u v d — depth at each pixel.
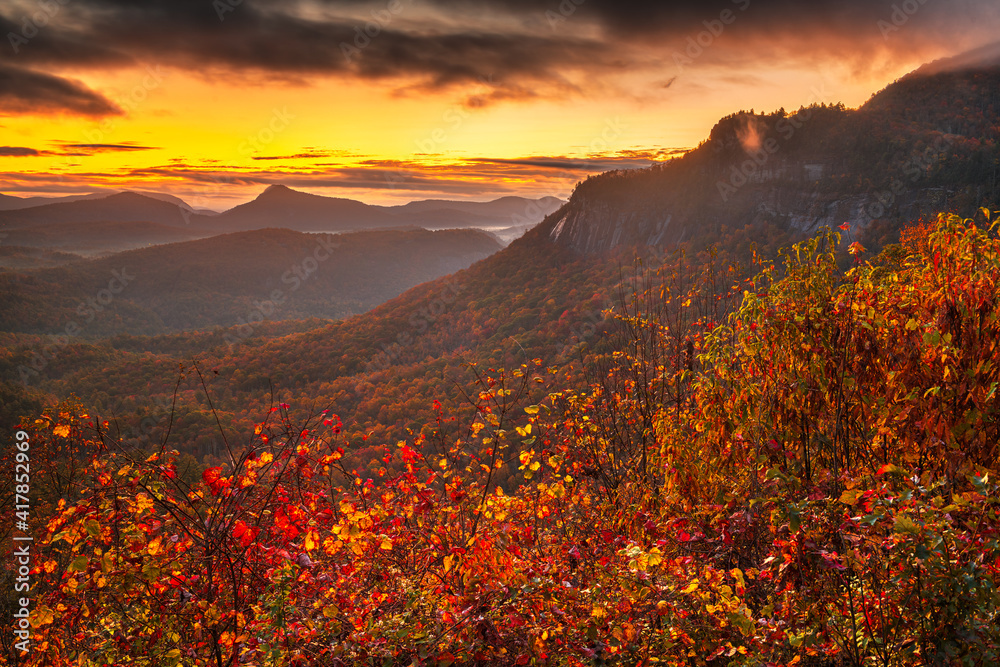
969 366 3.35
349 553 3.72
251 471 3.39
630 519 4.16
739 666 2.89
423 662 2.96
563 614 3.04
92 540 3.31
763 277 4.27
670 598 3.13
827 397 3.82
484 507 4.01
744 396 3.98
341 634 3.20
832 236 4.10
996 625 2.41
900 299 3.92
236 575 3.42
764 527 3.61
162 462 3.55
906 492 2.62
